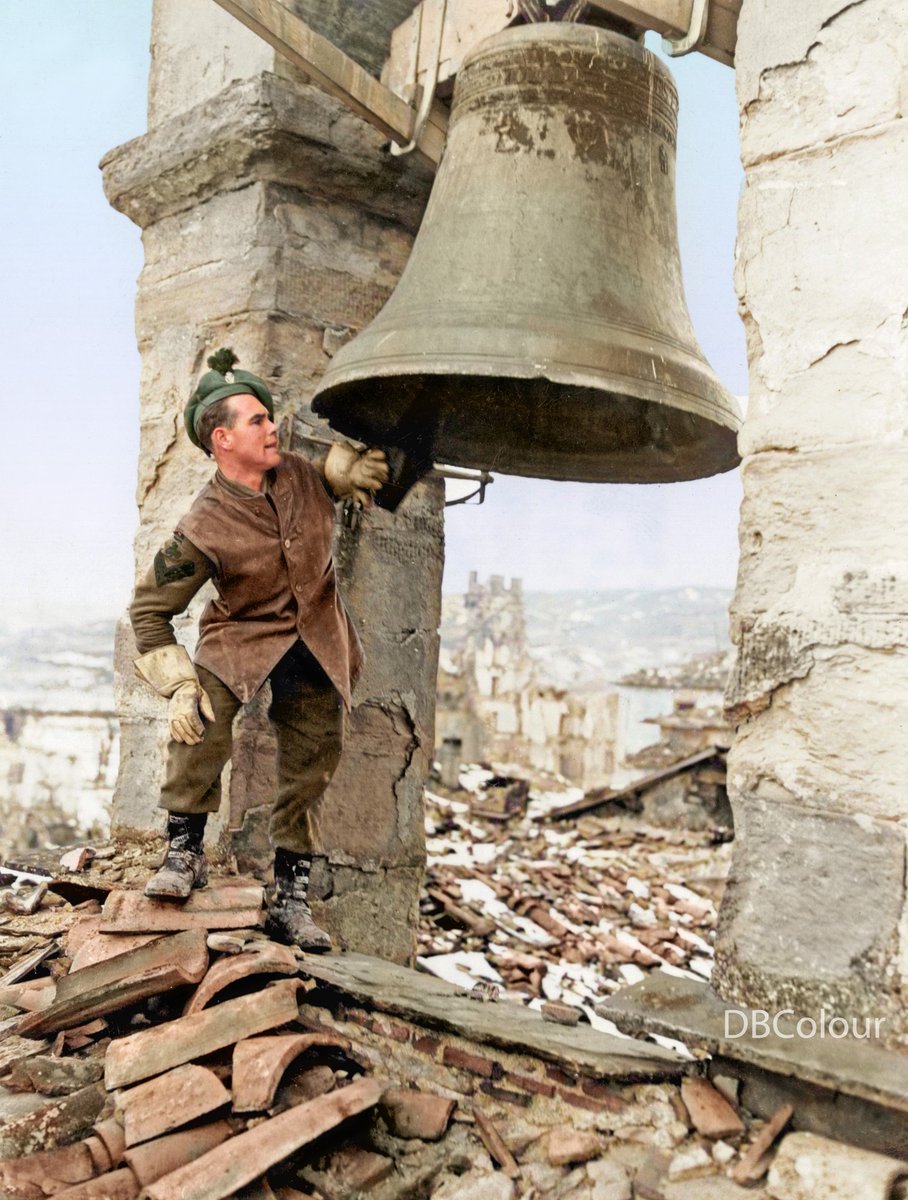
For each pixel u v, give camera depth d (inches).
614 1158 87.4
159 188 151.9
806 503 89.4
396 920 157.1
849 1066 80.6
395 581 154.6
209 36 151.3
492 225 98.1
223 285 145.6
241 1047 94.2
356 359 95.8
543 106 100.3
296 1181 86.4
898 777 83.9
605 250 97.8
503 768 566.3
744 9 94.2
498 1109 95.5
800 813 88.8
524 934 213.9
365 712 152.6
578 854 319.9
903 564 84.3
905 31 85.2
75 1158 83.7
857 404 87.1
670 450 110.7
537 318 91.9
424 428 112.0
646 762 653.9
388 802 155.6
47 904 141.9
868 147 86.9
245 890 116.1
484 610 863.1
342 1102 90.4
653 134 103.7
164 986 101.6
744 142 94.0
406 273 103.4
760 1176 82.9
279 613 107.9
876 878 84.7
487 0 127.1
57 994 102.0
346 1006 109.7
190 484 150.4
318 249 146.3
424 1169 88.7
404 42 143.2
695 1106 91.0
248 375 106.8
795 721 89.4
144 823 155.3
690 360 96.5
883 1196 77.0
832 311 88.4
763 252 92.4
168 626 105.4
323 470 111.7
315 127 138.6
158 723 153.6
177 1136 85.7
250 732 136.6
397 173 146.3
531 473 115.8
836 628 87.1
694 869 318.7
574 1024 106.7
